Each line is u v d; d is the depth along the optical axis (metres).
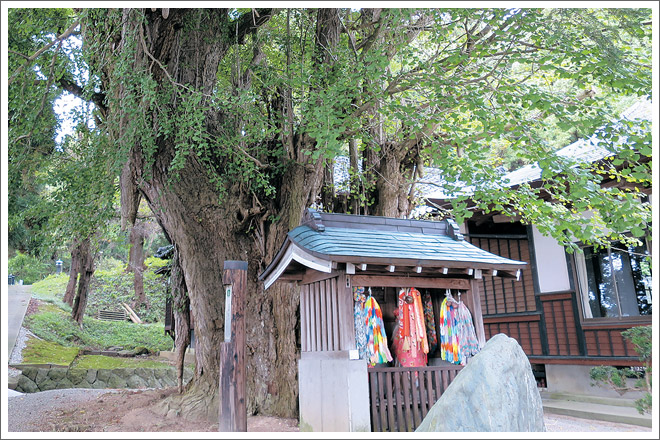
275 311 7.96
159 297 25.69
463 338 5.75
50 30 7.90
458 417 4.23
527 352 9.95
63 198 6.92
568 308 9.28
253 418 7.28
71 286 21.83
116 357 15.62
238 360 4.74
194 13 8.23
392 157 9.16
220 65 9.97
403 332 5.87
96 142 6.91
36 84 7.73
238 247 8.16
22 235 13.52
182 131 6.95
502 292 10.63
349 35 8.73
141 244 24.09
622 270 8.66
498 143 12.55
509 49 6.66
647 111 9.13
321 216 6.03
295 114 9.18
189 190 7.91
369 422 4.88
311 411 5.54
